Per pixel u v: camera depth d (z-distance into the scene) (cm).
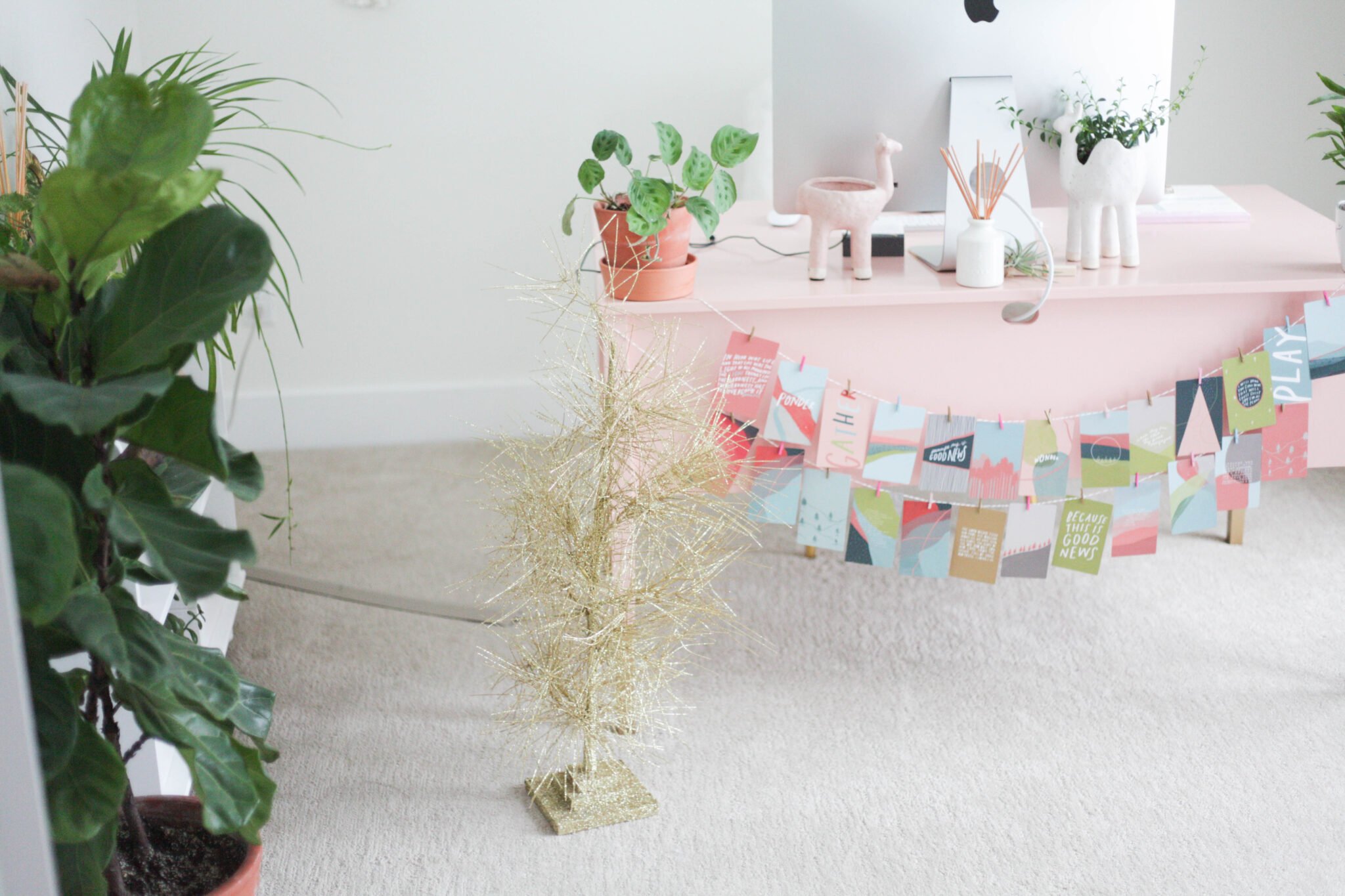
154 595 196
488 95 338
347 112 336
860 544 236
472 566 294
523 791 215
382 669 252
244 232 127
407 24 330
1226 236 248
